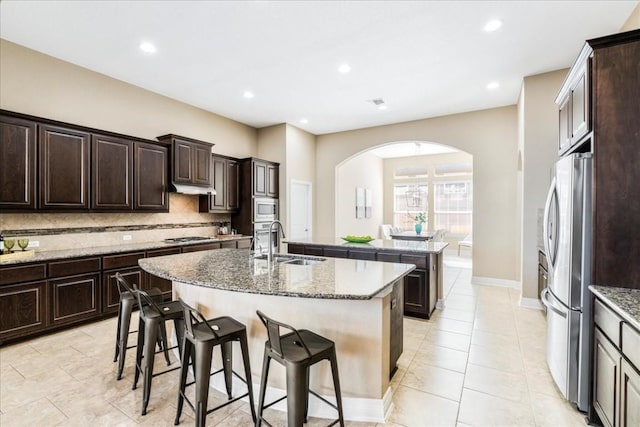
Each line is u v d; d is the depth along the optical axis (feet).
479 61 12.42
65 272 10.82
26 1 8.75
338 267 8.02
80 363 8.67
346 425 6.24
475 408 6.79
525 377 8.03
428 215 32.48
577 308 6.59
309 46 11.28
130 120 14.46
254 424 6.23
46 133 10.84
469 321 12.04
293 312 6.78
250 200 18.90
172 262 8.72
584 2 8.92
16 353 9.23
